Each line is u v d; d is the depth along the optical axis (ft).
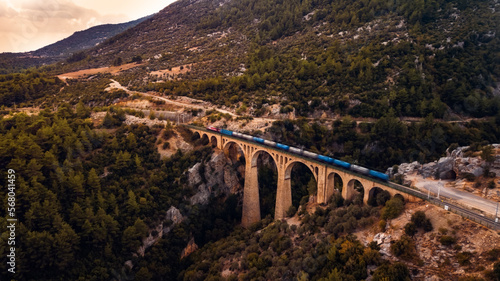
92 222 266.98
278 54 631.97
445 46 495.00
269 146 342.64
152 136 403.54
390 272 173.99
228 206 392.27
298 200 387.75
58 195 272.51
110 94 545.44
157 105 513.45
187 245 333.01
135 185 328.49
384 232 207.51
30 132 341.21
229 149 415.85
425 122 411.34
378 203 233.96
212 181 392.68
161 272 287.07
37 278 226.99
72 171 292.81
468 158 240.94
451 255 173.58
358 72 502.38
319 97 480.64
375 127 419.54
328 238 226.17
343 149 427.33
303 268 213.46
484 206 199.72
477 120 429.38
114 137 373.61
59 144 323.37
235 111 482.28
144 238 295.89
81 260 252.62
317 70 520.83
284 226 271.69
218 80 552.41
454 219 188.65
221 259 276.00
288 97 489.26
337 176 403.54
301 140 436.35
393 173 290.56
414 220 197.26
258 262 240.73
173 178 361.30
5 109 507.71
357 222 227.20
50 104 533.96
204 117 476.54
